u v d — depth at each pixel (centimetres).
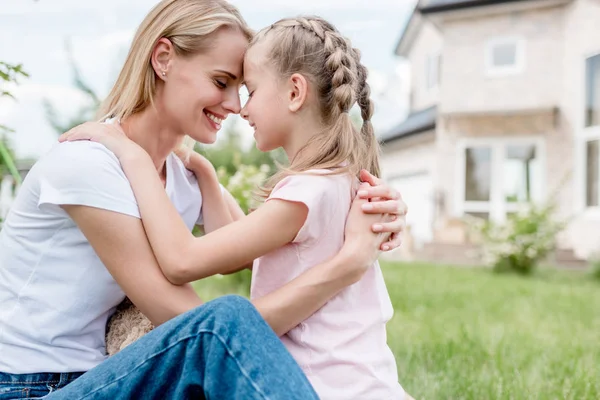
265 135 171
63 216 157
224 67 171
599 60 1151
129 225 152
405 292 605
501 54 1287
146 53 170
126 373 133
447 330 411
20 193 163
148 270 152
